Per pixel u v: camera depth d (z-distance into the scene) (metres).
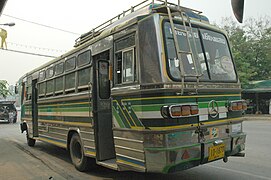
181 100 4.30
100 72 5.96
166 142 4.12
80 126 6.39
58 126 7.70
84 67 6.25
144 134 4.36
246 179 5.57
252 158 7.41
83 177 6.04
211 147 4.61
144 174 6.09
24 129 11.52
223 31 5.61
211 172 6.15
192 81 4.49
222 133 4.91
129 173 6.23
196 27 5.07
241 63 24.91
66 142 7.16
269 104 25.91
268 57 27.17
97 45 5.77
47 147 10.50
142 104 4.40
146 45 4.46
